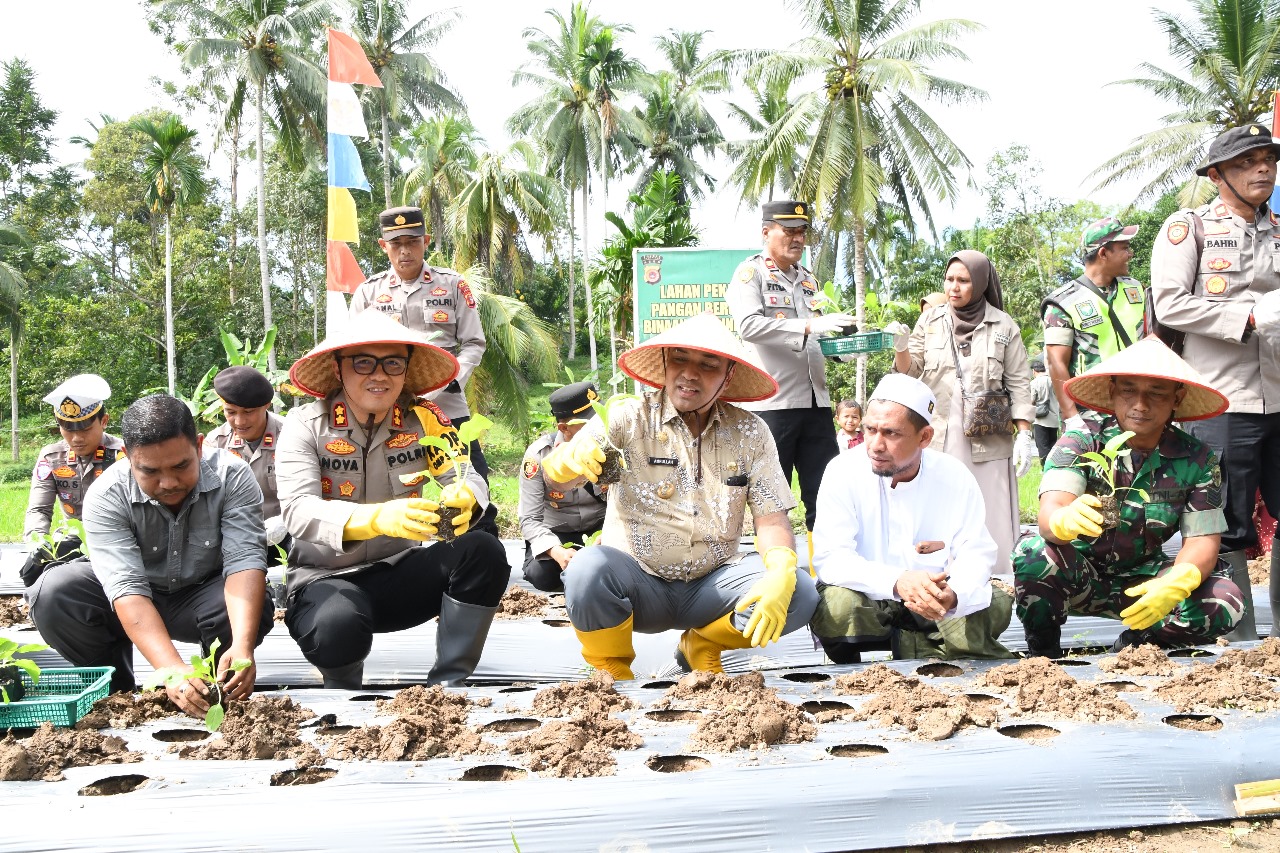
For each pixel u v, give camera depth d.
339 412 3.72
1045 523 3.68
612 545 3.88
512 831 2.40
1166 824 2.64
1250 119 26.03
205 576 3.58
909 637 3.97
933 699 3.07
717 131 42.25
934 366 5.58
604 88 35.50
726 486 3.79
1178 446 3.73
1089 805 2.63
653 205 24.41
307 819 2.39
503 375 24.34
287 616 3.76
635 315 11.13
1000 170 35.75
